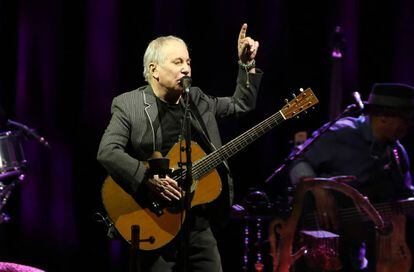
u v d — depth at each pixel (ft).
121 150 40.57
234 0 81.20
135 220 41.75
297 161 54.08
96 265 83.71
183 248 38.86
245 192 79.56
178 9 80.64
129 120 41.45
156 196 41.34
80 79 83.30
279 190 74.59
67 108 84.02
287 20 81.82
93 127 82.74
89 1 81.56
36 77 83.97
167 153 42.04
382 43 81.82
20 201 85.81
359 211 50.31
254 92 43.39
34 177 86.07
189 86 39.32
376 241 50.93
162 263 41.60
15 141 70.28
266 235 72.79
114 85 82.12
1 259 83.97
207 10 81.00
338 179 50.52
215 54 81.10
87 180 83.97
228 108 43.47
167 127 41.98
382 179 53.21
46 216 86.07
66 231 85.56
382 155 53.21
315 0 81.82
